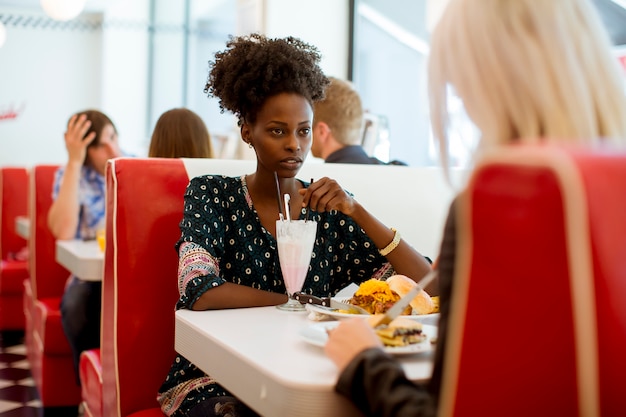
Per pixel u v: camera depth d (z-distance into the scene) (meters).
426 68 0.97
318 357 1.13
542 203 0.67
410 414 0.83
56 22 8.06
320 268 1.78
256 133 1.70
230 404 1.50
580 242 0.66
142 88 8.27
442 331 0.85
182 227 1.68
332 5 4.52
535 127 0.84
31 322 3.68
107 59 8.04
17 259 4.75
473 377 0.74
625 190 0.67
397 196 2.32
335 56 4.56
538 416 0.72
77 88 8.19
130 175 1.91
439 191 2.39
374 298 1.44
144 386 1.88
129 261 1.88
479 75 0.87
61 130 8.19
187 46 7.69
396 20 4.30
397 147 4.37
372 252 1.81
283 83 1.67
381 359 0.92
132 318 1.88
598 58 0.87
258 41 1.76
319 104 2.84
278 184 1.73
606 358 0.67
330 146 2.88
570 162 0.66
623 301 0.67
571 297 0.67
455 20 0.90
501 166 0.70
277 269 1.73
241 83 1.68
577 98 0.84
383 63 4.42
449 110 0.94
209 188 1.74
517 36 0.85
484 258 0.71
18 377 3.79
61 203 3.25
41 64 8.07
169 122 2.67
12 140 8.06
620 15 2.93
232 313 1.48
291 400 1.00
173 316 1.91
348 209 1.69
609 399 0.68
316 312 1.40
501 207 0.69
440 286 0.88
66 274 3.58
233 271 1.71
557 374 0.71
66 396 3.18
